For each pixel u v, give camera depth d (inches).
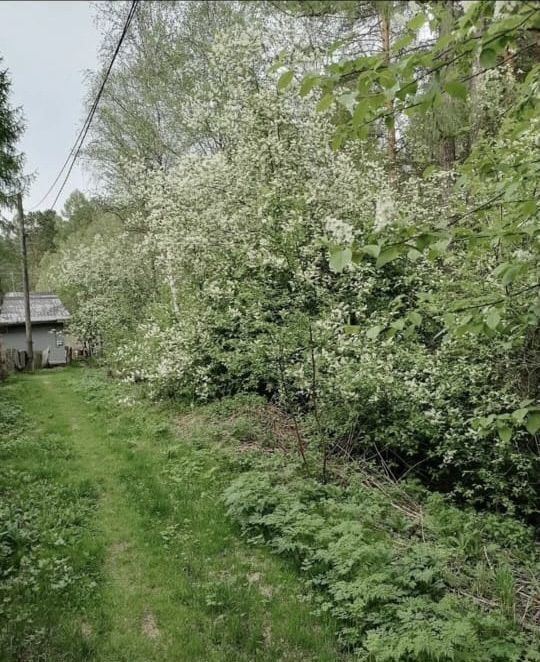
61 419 364.8
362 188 309.3
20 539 171.9
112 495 219.0
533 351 204.7
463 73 100.1
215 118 327.9
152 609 140.7
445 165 334.3
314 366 222.5
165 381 345.7
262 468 229.5
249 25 135.2
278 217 285.4
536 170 125.3
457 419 221.8
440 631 116.1
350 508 183.0
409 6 79.4
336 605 137.8
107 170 586.6
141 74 483.2
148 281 594.2
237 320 301.6
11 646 122.0
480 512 214.5
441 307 214.7
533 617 132.4
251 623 132.6
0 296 616.7
